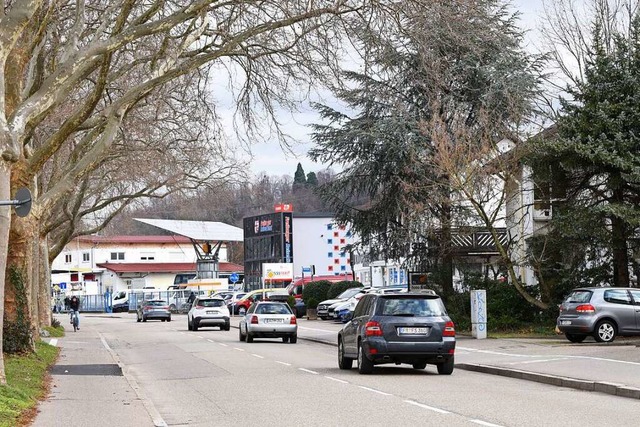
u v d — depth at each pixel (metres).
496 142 44.22
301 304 76.19
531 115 45.22
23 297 28.70
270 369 28.22
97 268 130.62
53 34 29.61
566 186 43.72
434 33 24.70
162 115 41.09
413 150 44.81
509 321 43.16
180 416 16.77
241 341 47.53
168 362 32.06
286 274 89.56
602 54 43.31
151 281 131.12
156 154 44.69
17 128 18.52
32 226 27.97
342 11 24.83
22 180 24.88
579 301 35.38
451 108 44.50
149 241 133.75
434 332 24.95
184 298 109.69
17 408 16.47
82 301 120.75
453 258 48.75
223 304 62.19
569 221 41.25
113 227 71.62
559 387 21.55
